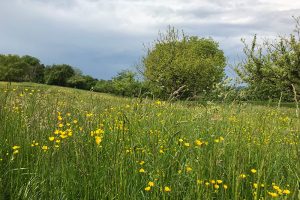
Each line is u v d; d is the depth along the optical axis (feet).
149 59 135.33
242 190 13.65
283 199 12.36
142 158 15.35
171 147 16.57
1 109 19.79
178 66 129.08
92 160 15.06
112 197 12.96
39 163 15.07
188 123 19.42
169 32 142.31
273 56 82.64
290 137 17.75
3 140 16.96
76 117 20.72
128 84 108.17
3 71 297.53
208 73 135.64
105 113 23.09
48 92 25.68
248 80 80.59
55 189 13.57
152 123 19.31
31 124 17.87
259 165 14.85
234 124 19.95
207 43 207.72
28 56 323.57
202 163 14.08
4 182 14.08
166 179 13.96
